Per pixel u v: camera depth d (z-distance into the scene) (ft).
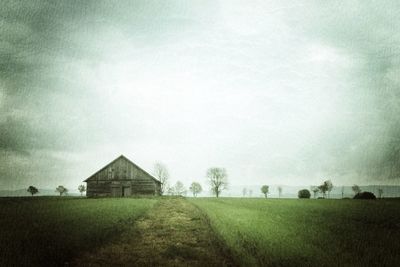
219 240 41.16
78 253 33.37
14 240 35.04
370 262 30.14
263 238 40.19
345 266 28.12
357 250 35.55
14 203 102.12
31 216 58.49
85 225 46.50
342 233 47.62
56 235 38.14
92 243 36.83
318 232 47.24
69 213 64.59
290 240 39.19
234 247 34.73
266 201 157.38
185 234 46.60
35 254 29.53
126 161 175.01
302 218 67.21
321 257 30.99
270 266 27.76
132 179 173.06
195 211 83.41
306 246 35.76
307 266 27.81
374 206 109.70
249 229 47.83
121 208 78.64
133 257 32.76
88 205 89.86
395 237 44.65
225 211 82.23
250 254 31.96
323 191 368.48
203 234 46.70
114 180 173.17
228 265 30.07
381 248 36.94
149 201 114.93
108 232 43.52
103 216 58.90
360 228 53.47
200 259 32.22
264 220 61.16
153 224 57.06
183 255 33.76
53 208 78.59
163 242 40.65
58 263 28.81
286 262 28.96
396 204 122.21
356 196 191.72
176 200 142.61
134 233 46.88
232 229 47.34
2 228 43.29
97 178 174.09
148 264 30.17
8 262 26.89
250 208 97.04
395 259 31.40
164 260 31.68
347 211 86.43
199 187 399.65
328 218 67.87
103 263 30.14
